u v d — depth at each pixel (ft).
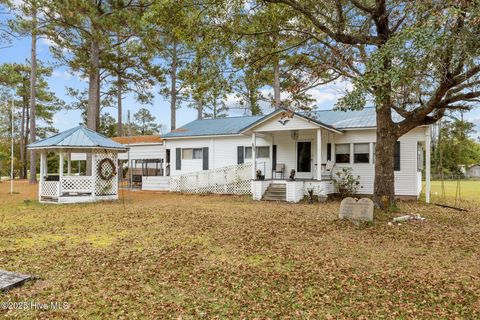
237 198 58.34
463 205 48.01
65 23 60.44
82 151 56.44
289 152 61.67
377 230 29.04
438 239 26.09
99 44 67.77
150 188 74.49
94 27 59.52
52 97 121.08
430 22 18.51
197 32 37.50
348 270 18.72
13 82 92.53
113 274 18.19
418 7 20.88
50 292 15.79
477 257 21.45
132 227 31.40
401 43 20.27
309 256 21.45
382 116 36.11
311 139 59.88
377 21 32.27
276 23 38.68
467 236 27.17
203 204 49.96
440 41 18.54
